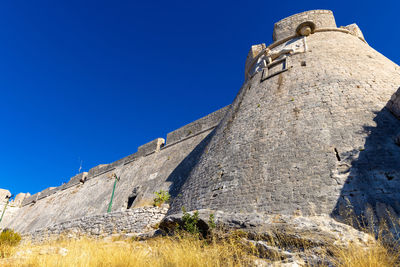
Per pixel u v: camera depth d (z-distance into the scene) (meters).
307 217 7.91
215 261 6.33
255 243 7.31
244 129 13.25
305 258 6.29
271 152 10.91
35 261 6.79
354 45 15.61
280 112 12.52
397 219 6.96
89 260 6.64
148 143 31.88
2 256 8.13
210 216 9.05
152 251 7.74
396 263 5.45
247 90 16.59
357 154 9.08
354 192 8.09
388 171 8.25
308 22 16.75
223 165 12.22
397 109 9.84
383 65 13.94
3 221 41.19
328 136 10.12
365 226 7.05
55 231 19.59
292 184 9.29
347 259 5.51
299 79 13.70
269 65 16.72
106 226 16.33
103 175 34.22
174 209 13.23
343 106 11.09
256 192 9.80
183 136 27.52
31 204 42.22
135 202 22.20
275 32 19.06
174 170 22.39
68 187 38.28
